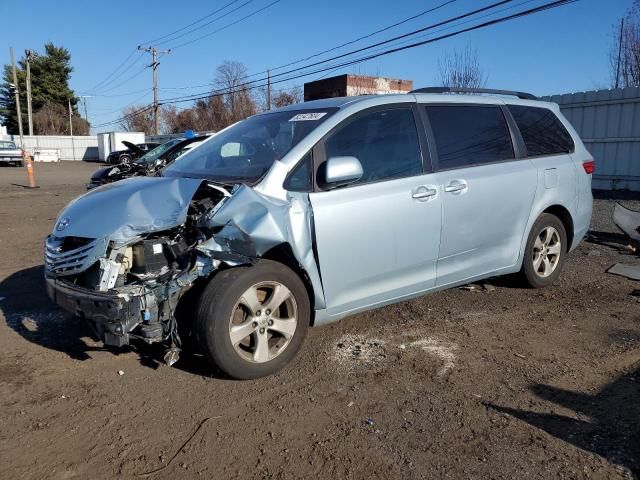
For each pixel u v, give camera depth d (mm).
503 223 4965
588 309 5148
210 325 3482
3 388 3643
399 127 4414
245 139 4535
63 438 3086
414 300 5355
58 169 35625
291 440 3064
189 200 3607
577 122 13945
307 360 4051
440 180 4441
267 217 3572
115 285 3420
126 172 10688
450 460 2879
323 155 3982
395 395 3551
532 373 3852
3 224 10586
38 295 5691
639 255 7281
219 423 3227
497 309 5129
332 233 3840
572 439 3045
